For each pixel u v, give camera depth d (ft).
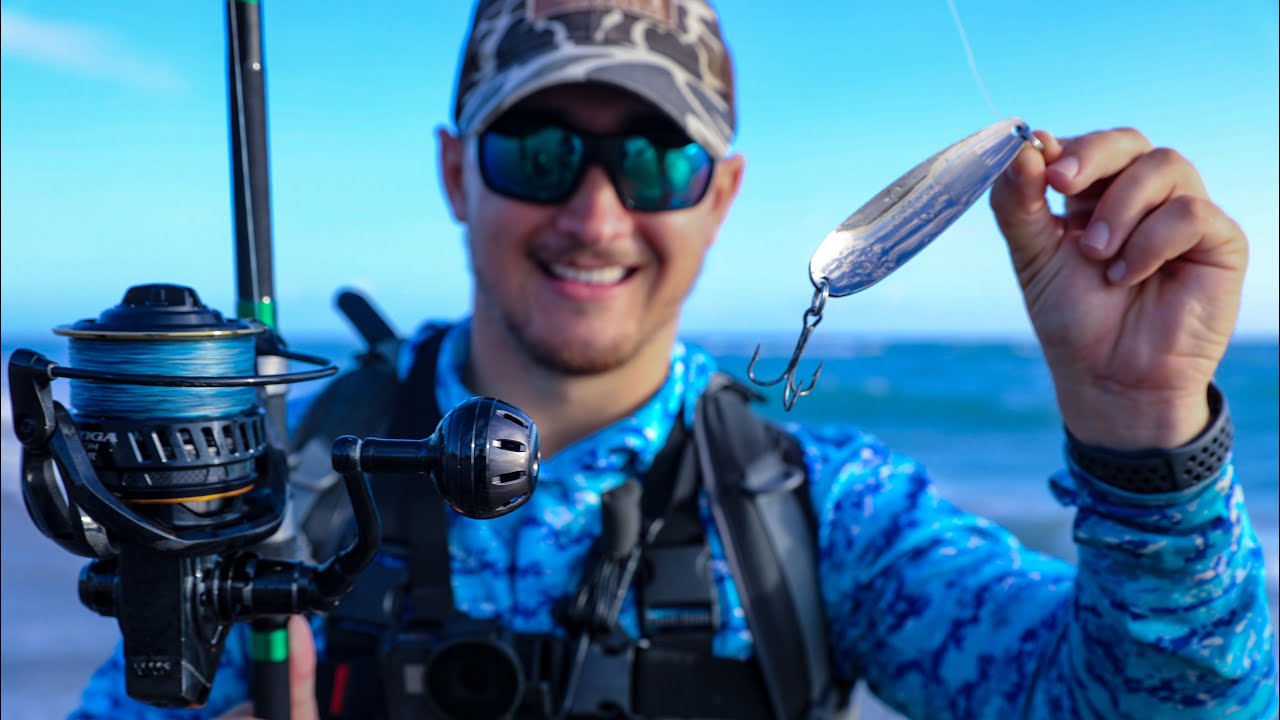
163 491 0.89
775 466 1.92
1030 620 1.62
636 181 1.78
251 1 1.25
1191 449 1.25
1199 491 1.26
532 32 1.79
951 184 1.08
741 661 1.79
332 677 1.75
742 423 1.97
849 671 1.92
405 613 1.80
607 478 1.88
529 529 1.85
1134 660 1.30
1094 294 1.29
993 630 1.67
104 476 0.89
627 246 1.80
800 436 2.09
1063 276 1.31
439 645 1.70
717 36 1.93
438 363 2.05
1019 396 24.61
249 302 1.23
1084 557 1.36
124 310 0.91
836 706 1.90
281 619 1.21
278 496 1.01
